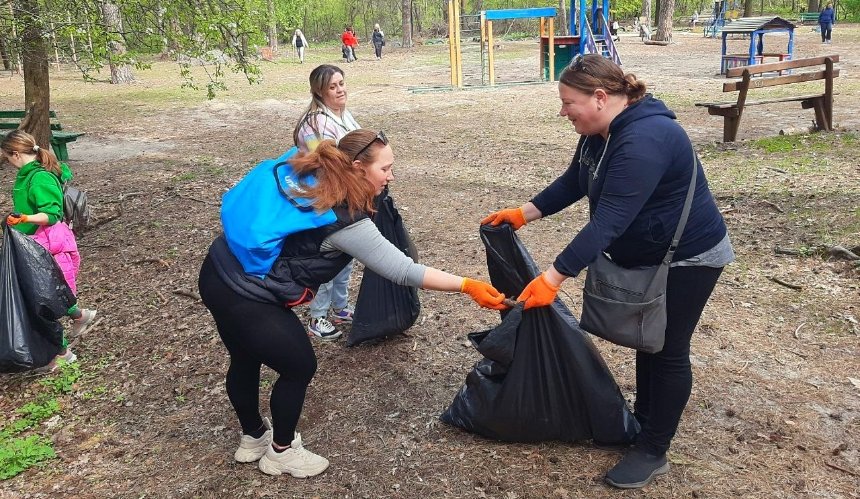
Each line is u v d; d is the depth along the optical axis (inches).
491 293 105.9
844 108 454.9
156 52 287.0
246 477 122.6
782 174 297.6
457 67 737.0
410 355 161.0
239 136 498.6
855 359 151.3
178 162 413.7
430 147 425.4
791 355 154.5
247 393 121.9
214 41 291.7
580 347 114.7
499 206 293.9
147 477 126.3
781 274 198.5
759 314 175.8
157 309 204.1
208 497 118.3
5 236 165.9
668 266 99.4
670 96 567.8
